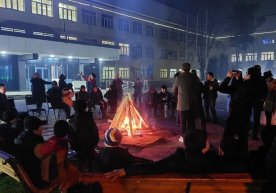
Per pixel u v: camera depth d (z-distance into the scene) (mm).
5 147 4746
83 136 5176
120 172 2785
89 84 14742
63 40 28234
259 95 5867
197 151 2885
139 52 47750
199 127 9617
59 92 11961
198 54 54875
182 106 7152
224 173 2896
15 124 5129
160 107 12984
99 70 36281
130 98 8359
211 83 10625
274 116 7383
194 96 7180
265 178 2688
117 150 3545
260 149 3236
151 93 12922
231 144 3125
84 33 38344
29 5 31531
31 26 31594
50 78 31031
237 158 3082
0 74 27328
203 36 57656
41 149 3949
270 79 8680
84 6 38250
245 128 5816
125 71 44281
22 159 3979
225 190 2791
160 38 52406
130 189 2859
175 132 8641
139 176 2795
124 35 44781
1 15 28969
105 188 2875
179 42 57094
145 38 48938
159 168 2869
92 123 5336
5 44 23500
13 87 28281
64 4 35625
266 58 57406
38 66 30047
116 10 43062
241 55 60062
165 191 2852
